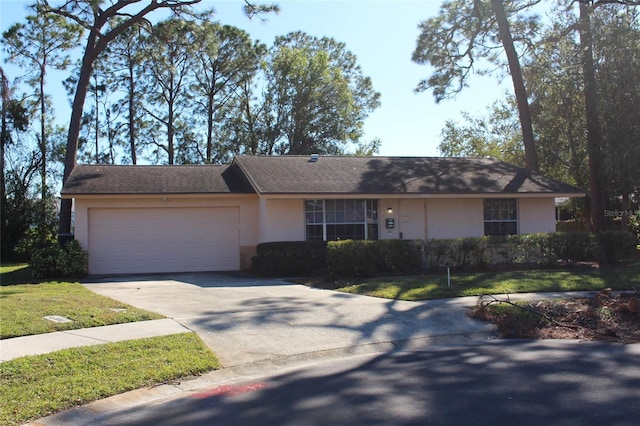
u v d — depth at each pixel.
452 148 47.78
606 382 6.23
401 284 13.73
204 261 20.09
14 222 31.20
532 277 14.56
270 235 18.91
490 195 19.75
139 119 43.56
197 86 43.00
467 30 25.28
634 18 21.41
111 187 19.45
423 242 16.81
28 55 38.22
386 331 9.39
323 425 5.11
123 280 17.11
